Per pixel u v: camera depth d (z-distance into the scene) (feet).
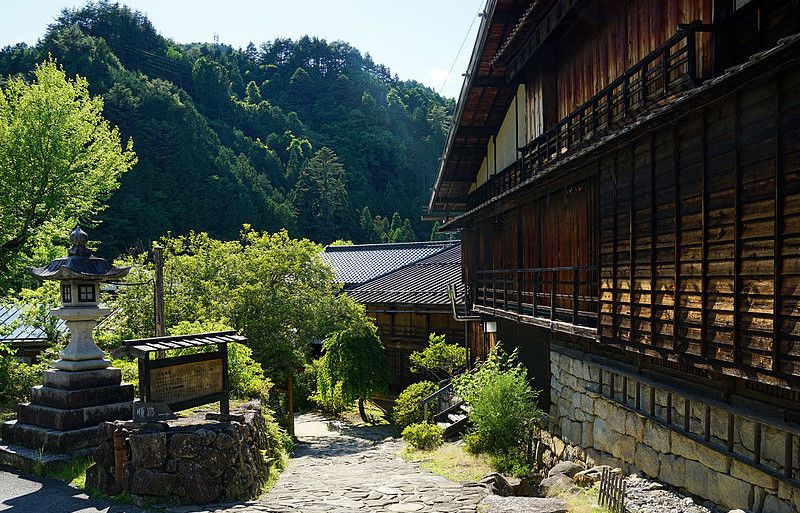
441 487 28.89
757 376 18.19
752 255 18.53
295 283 67.62
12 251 67.82
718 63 23.29
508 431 39.86
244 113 274.98
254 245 70.59
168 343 29.99
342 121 296.51
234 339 32.83
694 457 24.48
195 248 70.44
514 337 50.49
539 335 44.65
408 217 247.09
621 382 31.17
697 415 24.17
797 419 18.75
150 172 171.01
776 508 19.79
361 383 65.77
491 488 27.73
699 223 21.40
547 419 42.52
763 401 20.49
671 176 23.35
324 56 341.00
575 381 37.65
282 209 202.18
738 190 19.17
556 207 39.27
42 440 31.45
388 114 304.71
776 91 17.49
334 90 317.63
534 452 43.04
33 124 65.77
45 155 65.57
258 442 32.12
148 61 271.69
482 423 40.50
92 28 277.85
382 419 71.97
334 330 66.85
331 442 56.49
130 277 60.23
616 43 34.22
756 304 18.33
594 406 34.58
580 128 35.65
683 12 27.50
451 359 66.74
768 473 19.79
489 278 54.95
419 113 302.86
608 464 32.55
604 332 28.89
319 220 219.82
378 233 220.23
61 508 24.23
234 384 43.55
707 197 20.93
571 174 33.47
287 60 357.61
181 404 29.89
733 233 19.51
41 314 55.21
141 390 28.53
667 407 26.20
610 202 28.81
